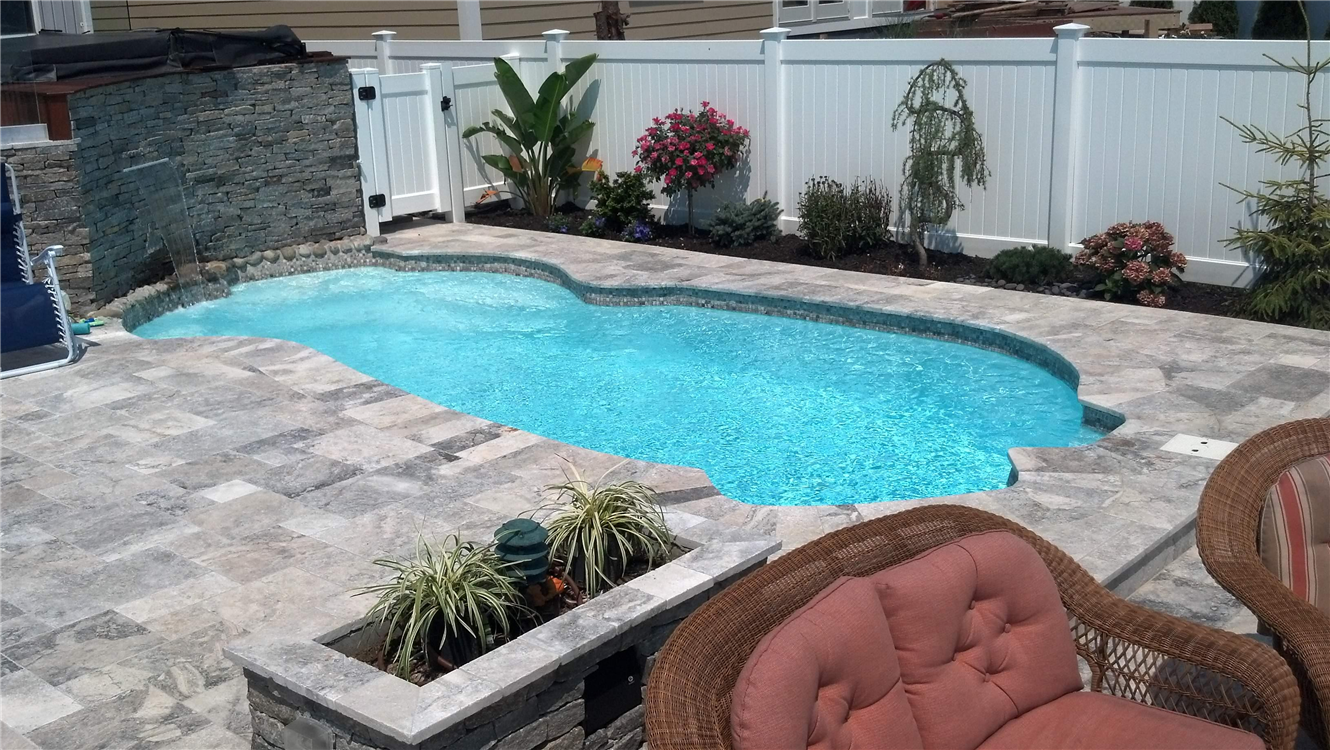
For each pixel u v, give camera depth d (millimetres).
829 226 9945
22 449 6293
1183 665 3033
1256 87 8031
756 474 6336
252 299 10359
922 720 2760
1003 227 9516
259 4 14984
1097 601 3117
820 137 10367
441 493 5512
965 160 9266
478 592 3316
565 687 3254
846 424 7000
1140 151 8664
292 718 3172
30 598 4621
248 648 3236
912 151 9500
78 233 8961
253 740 3336
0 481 5852
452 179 12281
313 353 7949
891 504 5266
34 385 7395
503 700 3066
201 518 5320
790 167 10664
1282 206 7867
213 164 10523
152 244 10055
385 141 11734
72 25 10562
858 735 2611
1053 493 5305
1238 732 2789
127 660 4152
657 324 9102
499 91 12617
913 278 9367
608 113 11938
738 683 2471
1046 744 2809
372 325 9430
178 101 10141
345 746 3057
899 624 2777
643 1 14523
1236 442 5836
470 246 11242
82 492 5676
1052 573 3170
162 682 4012
